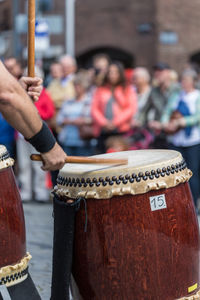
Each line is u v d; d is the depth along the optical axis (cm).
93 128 1190
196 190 1148
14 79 379
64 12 2641
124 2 2973
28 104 385
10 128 1244
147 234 438
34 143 400
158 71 1224
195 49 2931
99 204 441
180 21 2927
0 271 426
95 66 1309
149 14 2930
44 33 1505
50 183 1295
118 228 438
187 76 1144
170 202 447
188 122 1144
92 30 3047
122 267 440
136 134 1210
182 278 452
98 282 448
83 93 1202
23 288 444
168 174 448
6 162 435
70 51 2412
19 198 450
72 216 448
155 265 441
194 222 466
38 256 797
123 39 3006
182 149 1157
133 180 438
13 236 434
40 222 1040
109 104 1182
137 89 1259
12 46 2231
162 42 2920
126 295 443
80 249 451
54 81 1309
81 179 446
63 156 415
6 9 2250
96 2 3022
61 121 1205
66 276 454
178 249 448
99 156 514
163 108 1204
